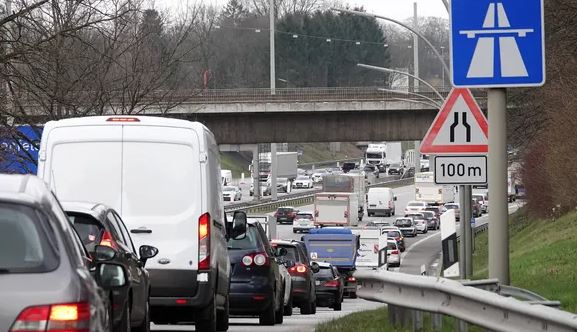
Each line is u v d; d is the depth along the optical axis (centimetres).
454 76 2731
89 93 7625
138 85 8450
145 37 8612
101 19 6606
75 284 1630
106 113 8425
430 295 2992
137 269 3030
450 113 3625
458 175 3619
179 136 3659
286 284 6200
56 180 3641
